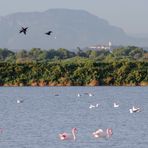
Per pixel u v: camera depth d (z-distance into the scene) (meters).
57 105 118.06
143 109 106.50
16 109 109.00
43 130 75.50
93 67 172.50
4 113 100.38
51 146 63.84
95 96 144.00
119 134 71.19
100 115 94.81
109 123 82.94
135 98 137.38
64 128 77.50
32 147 63.41
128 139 67.56
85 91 159.62
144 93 152.25
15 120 88.00
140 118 89.44
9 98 140.12
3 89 171.00
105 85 172.75
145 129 75.75
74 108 109.88
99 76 172.38
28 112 102.06
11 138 68.81
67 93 153.75
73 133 67.94
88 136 69.69
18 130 75.50
